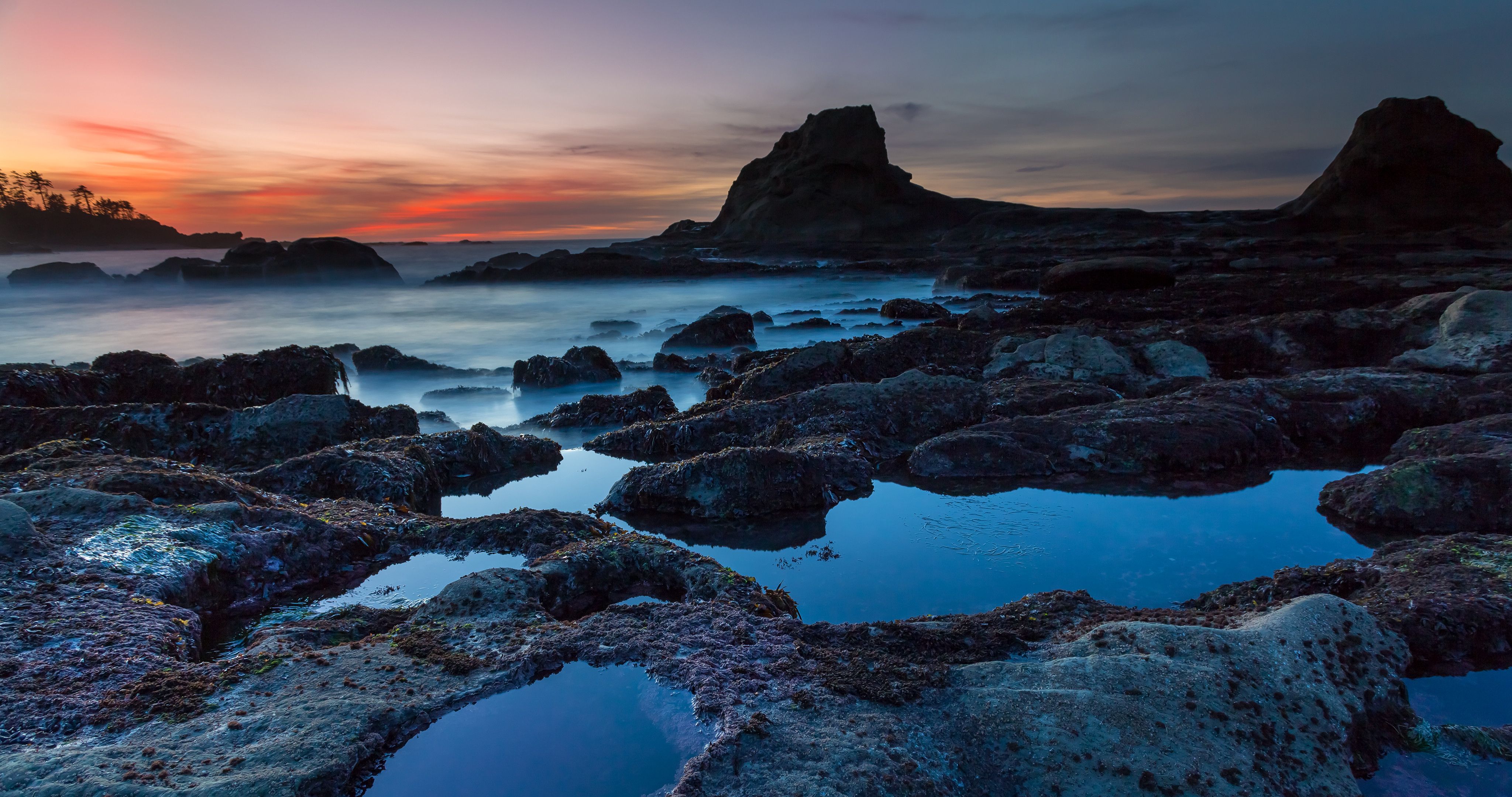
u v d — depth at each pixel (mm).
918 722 4812
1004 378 16938
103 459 10023
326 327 39938
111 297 53531
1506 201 68938
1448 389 13625
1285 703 4883
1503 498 9023
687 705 5129
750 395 17359
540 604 6875
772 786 4242
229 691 5172
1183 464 12102
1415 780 4715
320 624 6625
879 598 8047
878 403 14578
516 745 4812
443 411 19453
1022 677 5160
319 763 4332
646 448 14234
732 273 66812
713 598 7223
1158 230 75000
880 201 98500
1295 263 42156
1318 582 7305
